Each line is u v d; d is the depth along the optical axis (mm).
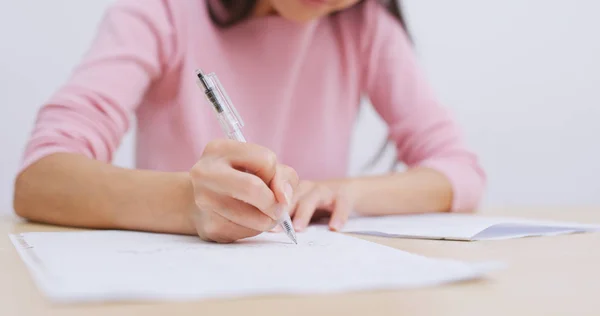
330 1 821
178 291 281
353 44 1053
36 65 1270
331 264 359
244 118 932
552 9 1536
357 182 759
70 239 481
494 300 289
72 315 255
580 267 380
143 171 599
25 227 606
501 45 1524
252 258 384
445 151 946
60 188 609
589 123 1562
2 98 1250
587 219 780
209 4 913
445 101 1506
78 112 726
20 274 341
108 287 283
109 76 783
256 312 261
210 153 473
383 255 394
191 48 896
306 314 259
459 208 831
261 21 924
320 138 1011
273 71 938
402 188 780
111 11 871
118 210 568
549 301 288
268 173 460
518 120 1541
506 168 1541
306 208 618
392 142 1073
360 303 279
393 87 1047
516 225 564
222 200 460
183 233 541
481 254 440
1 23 1239
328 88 1015
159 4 886
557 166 1562
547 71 1546
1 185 1259
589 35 1553
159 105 918
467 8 1502
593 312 268
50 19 1271
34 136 694
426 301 285
